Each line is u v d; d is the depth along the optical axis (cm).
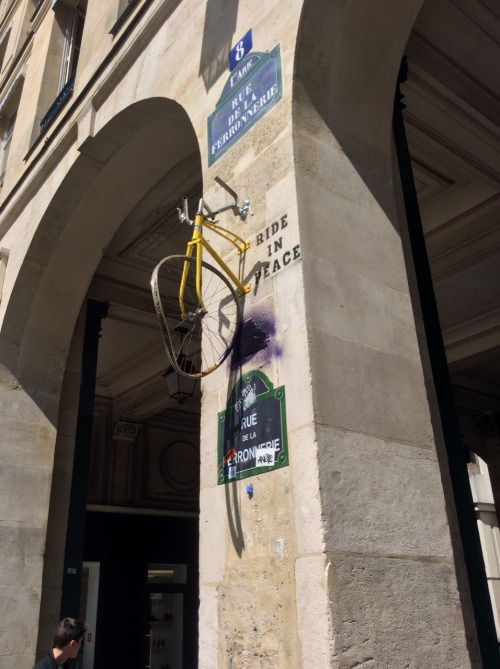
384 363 336
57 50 996
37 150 828
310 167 363
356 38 417
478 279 898
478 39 533
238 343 356
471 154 657
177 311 909
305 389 299
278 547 291
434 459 331
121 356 1158
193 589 1378
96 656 1206
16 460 720
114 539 1309
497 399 1388
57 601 709
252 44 437
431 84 560
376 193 395
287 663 269
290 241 341
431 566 296
